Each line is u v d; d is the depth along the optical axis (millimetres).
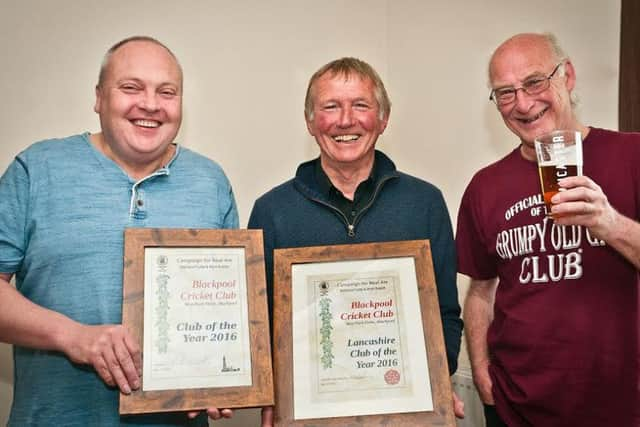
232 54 2729
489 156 2557
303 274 1566
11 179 1514
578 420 1615
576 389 1605
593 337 1597
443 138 2775
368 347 1505
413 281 1557
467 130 2656
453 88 2725
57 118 2463
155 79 1528
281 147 2805
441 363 1489
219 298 1468
